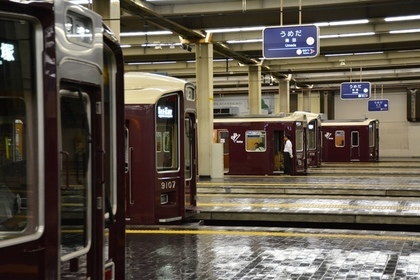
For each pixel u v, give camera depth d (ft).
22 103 14.10
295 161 95.50
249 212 51.49
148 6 73.82
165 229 42.29
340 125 134.82
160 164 43.47
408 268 29.91
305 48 64.85
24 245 13.85
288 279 27.81
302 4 72.28
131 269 30.09
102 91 17.04
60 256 14.73
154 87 43.50
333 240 38.40
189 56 111.45
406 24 85.71
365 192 68.33
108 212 18.57
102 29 17.20
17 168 14.01
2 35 13.60
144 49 106.73
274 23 78.89
